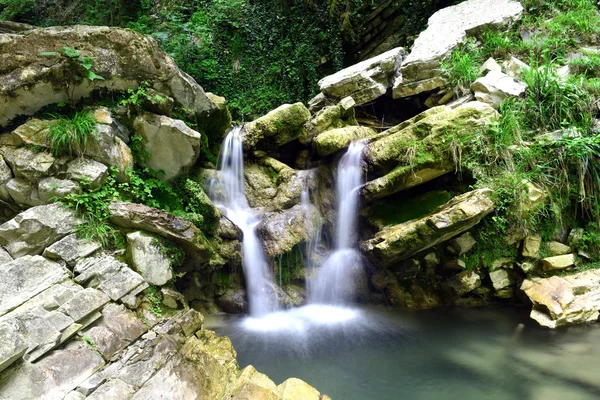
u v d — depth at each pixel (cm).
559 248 491
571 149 474
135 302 357
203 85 973
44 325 287
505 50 655
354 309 543
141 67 461
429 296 531
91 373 284
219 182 584
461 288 501
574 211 502
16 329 262
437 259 516
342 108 649
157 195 480
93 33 439
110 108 457
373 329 476
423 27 906
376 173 548
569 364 380
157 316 368
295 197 584
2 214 421
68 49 409
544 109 533
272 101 962
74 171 400
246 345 438
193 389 293
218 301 534
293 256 555
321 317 517
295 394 294
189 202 500
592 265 480
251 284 535
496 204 478
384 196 547
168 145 477
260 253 539
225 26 1010
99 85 450
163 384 289
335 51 945
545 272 485
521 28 688
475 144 486
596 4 708
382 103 762
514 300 513
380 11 944
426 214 514
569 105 523
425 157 497
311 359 407
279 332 473
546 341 423
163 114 491
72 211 385
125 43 449
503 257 502
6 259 346
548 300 453
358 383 362
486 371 377
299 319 511
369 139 572
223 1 1018
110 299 344
